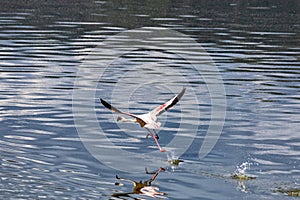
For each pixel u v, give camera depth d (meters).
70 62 29.66
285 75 28.36
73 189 14.66
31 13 46.50
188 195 14.70
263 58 32.31
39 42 34.66
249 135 19.56
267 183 15.73
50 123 20.09
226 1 61.72
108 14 47.34
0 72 27.16
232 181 15.77
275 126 20.56
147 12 49.59
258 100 23.83
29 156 16.84
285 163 17.17
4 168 15.74
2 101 22.48
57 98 23.20
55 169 15.97
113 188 14.91
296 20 48.84
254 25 44.72
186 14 49.25
